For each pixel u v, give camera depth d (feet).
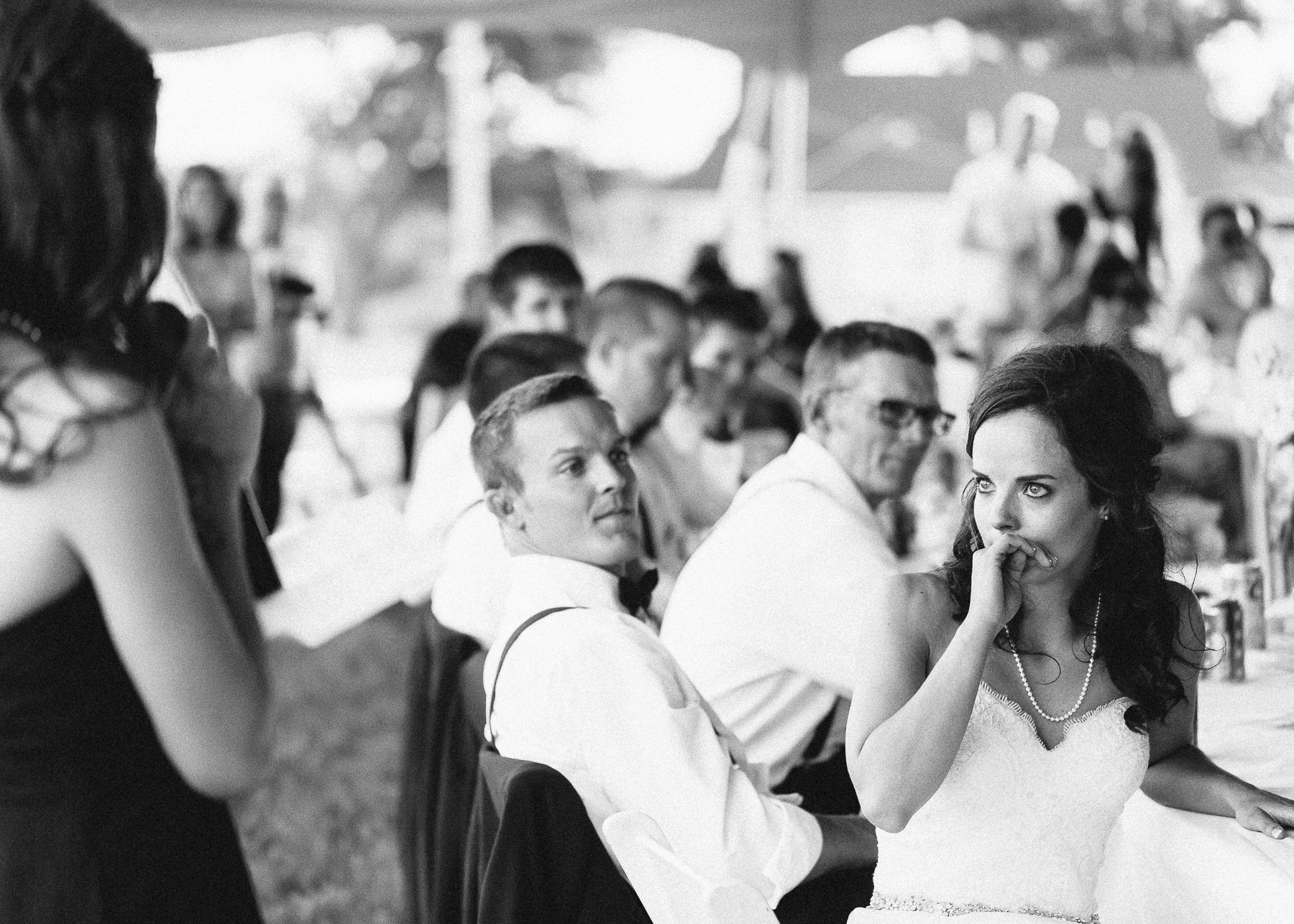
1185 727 7.80
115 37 5.35
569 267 19.52
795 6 33.99
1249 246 23.08
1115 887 8.19
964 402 15.67
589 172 100.32
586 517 8.82
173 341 5.74
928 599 7.42
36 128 5.12
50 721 5.31
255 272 32.17
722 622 10.32
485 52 95.04
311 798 19.74
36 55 5.12
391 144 104.63
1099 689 7.27
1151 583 7.27
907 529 17.07
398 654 27.50
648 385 16.61
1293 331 12.02
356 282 104.88
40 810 5.31
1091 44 85.40
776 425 22.47
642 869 7.30
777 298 34.30
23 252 5.17
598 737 8.20
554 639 8.41
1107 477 6.90
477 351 13.88
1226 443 14.97
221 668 5.26
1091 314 26.00
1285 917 6.93
